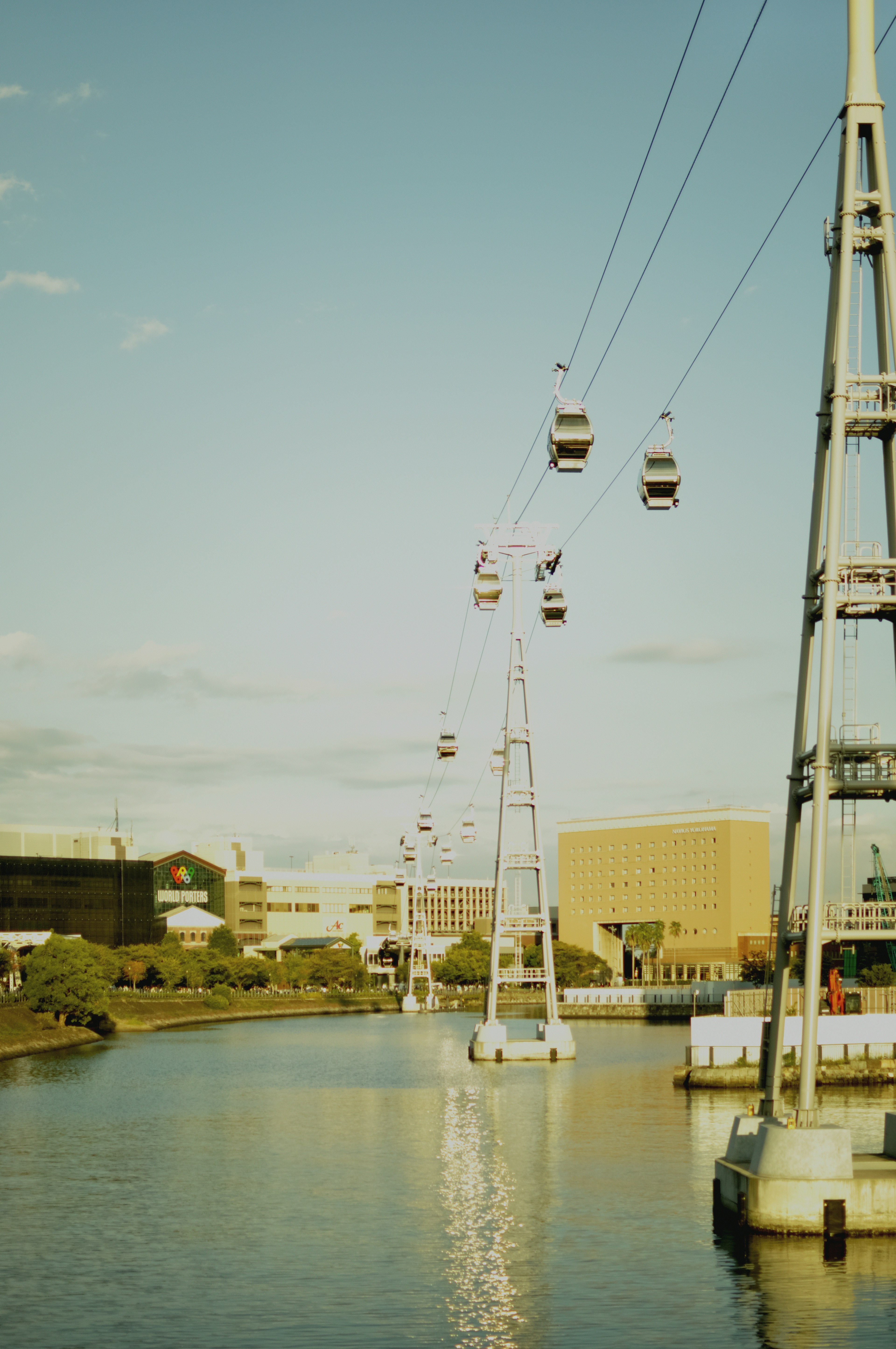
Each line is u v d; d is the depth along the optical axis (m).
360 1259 45.88
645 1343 36.09
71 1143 74.81
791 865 47.62
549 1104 91.19
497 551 120.69
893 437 46.09
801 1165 42.97
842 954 175.88
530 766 125.75
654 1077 111.31
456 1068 121.75
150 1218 53.19
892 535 45.91
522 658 122.00
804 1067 43.75
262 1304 40.47
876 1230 42.69
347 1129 79.94
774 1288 40.16
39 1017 158.38
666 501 48.34
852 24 45.69
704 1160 65.81
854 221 45.12
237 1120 84.81
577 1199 55.62
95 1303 40.81
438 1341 36.66
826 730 43.56
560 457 48.81
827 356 46.00
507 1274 43.31
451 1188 58.91
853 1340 35.91
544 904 129.38
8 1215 54.00
